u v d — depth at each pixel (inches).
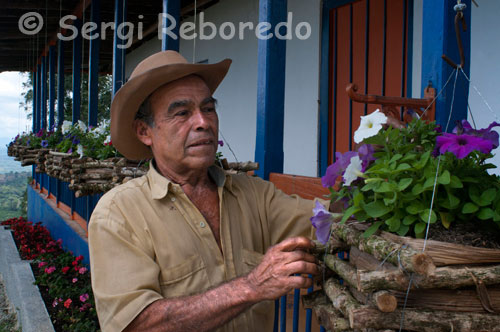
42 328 190.2
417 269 37.9
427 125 50.8
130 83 64.2
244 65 274.2
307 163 212.7
